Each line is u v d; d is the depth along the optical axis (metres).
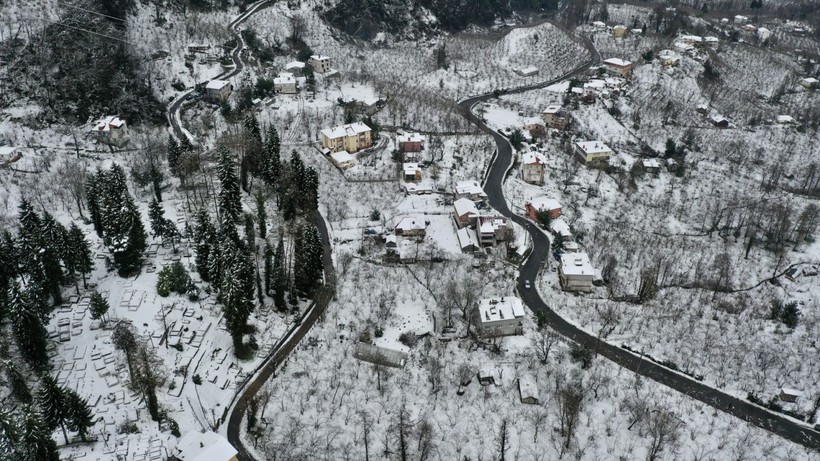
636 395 99.69
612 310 121.62
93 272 117.50
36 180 145.88
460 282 124.75
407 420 93.00
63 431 83.12
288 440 88.62
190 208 141.62
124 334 93.12
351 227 145.62
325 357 105.50
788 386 103.88
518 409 96.31
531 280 131.62
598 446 89.94
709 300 127.56
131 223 113.75
